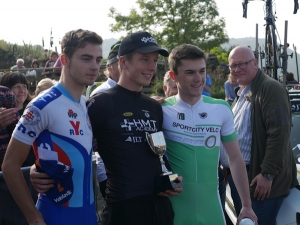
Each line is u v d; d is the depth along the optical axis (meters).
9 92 3.84
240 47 3.98
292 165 3.80
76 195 2.56
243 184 3.18
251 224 2.99
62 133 2.50
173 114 3.15
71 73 2.57
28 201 2.49
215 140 3.14
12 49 28.97
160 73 17.14
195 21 24.39
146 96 3.03
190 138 3.11
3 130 3.66
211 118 3.15
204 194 3.08
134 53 2.84
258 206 3.76
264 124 3.78
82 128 2.60
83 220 2.59
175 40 24.28
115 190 2.77
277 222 3.73
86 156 2.59
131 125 2.81
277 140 3.63
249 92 3.96
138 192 2.75
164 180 2.77
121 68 2.91
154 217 2.78
